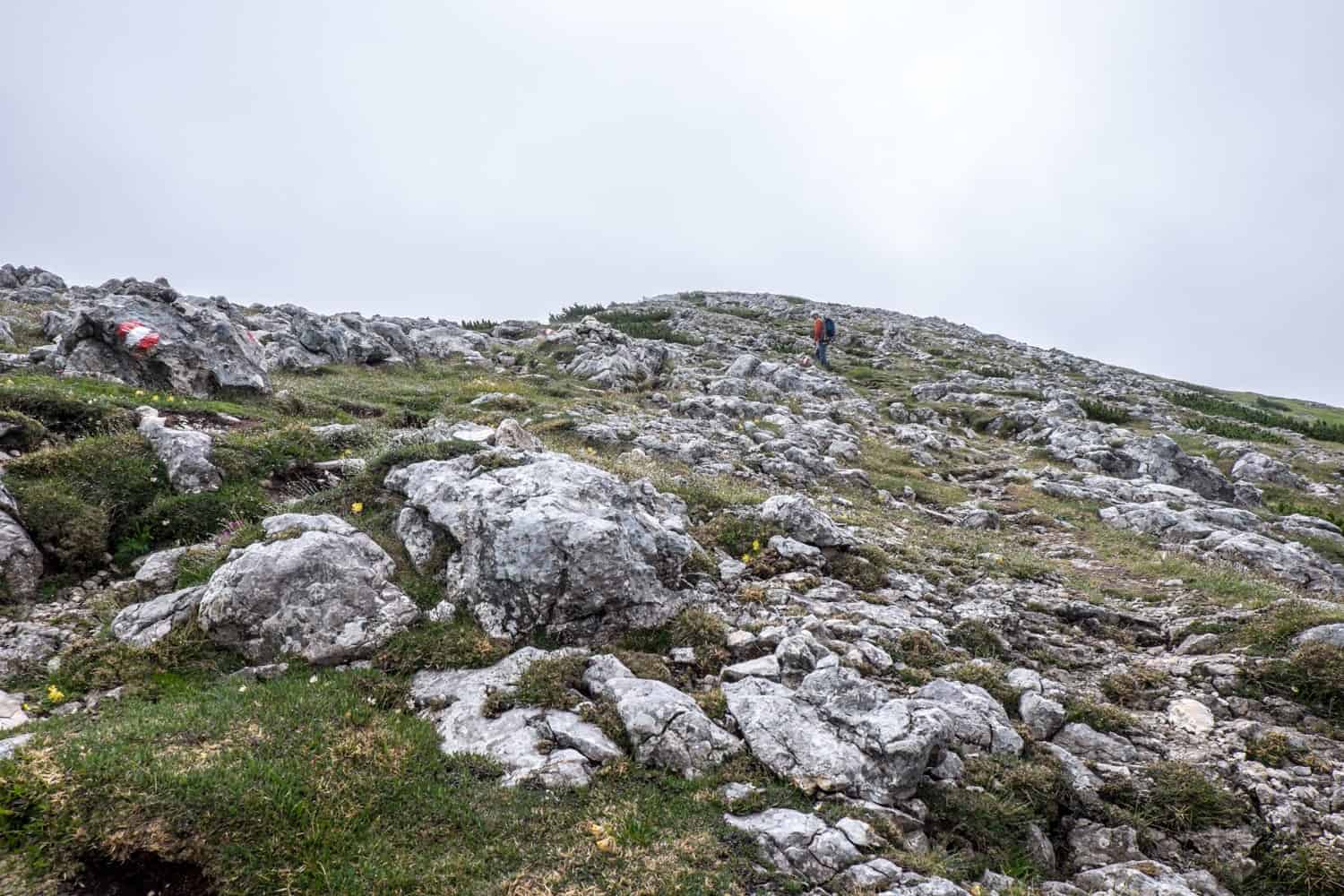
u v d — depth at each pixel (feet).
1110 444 106.11
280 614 34.09
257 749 26.18
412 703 31.78
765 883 23.24
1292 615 43.70
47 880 20.63
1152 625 46.85
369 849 23.25
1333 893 27.30
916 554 55.88
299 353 98.58
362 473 48.26
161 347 70.90
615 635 37.70
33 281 141.90
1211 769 32.86
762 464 79.00
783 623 40.88
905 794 28.50
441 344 130.31
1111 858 28.58
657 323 235.20
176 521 44.24
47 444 48.16
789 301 333.21
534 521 37.73
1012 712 36.11
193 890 21.67
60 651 33.76
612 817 25.31
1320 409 216.54
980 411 131.34
